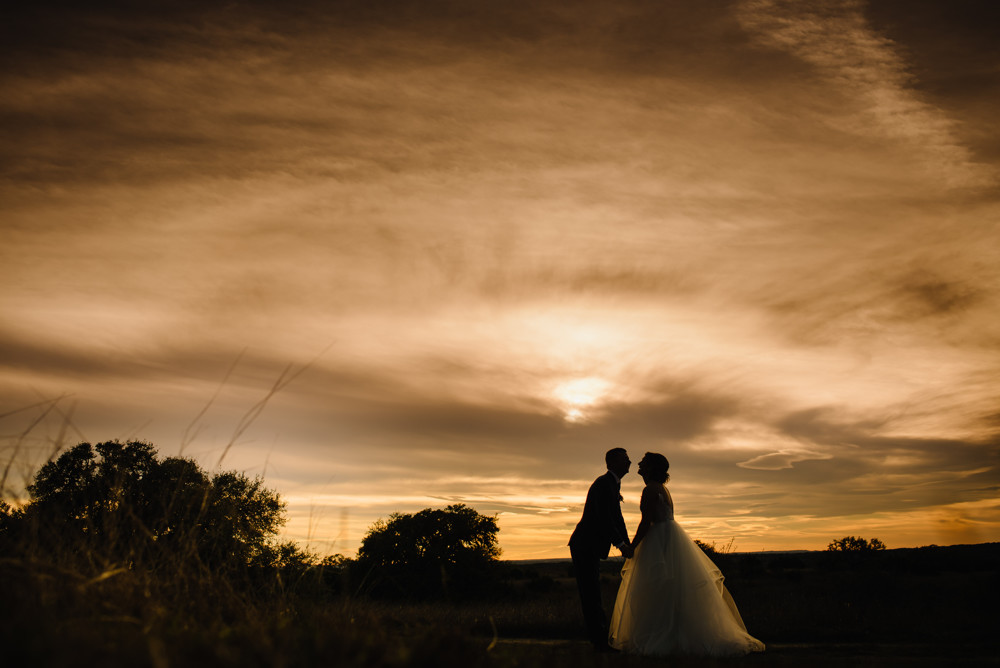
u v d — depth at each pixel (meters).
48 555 3.98
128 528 4.54
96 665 2.27
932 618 9.73
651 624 7.15
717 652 6.82
